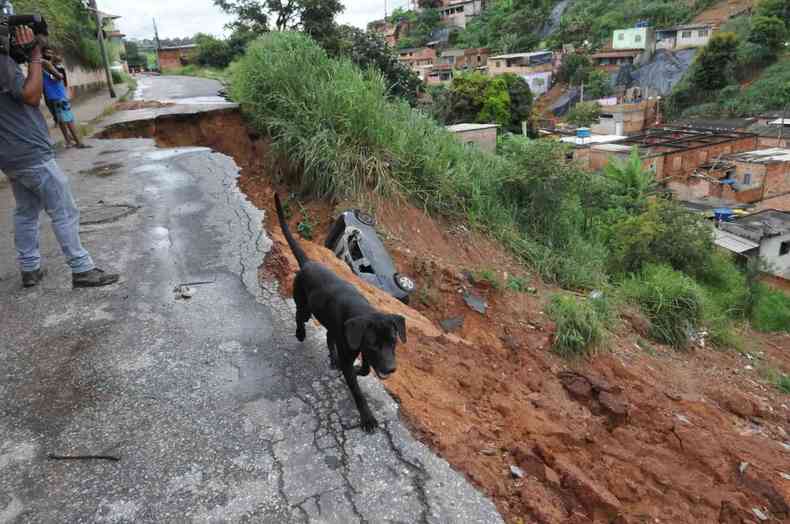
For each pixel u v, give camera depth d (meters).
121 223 6.30
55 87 9.93
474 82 36.97
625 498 4.17
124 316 4.29
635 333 10.15
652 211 15.52
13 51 3.81
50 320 4.21
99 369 3.63
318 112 10.79
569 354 7.84
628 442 5.50
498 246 11.45
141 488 2.71
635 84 56.38
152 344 3.93
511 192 12.91
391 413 3.31
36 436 3.04
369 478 2.81
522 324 8.43
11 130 4.02
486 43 75.12
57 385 3.46
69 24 20.48
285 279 5.03
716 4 60.25
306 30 21.73
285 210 9.95
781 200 31.22
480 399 4.57
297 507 2.62
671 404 7.27
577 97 56.28
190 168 8.84
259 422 3.19
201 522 2.53
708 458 5.61
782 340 13.80
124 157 9.63
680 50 55.69
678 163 34.66
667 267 13.67
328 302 3.31
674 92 50.53
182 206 6.93
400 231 9.82
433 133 12.92
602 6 69.44
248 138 12.58
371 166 10.25
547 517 2.84
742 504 4.84
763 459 6.07
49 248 5.53
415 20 86.19
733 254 21.88
